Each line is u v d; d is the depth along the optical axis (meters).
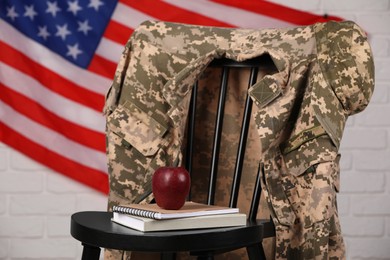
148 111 1.92
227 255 1.99
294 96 1.78
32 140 2.96
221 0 2.94
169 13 2.94
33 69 2.95
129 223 1.56
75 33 2.96
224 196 2.00
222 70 1.94
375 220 2.98
